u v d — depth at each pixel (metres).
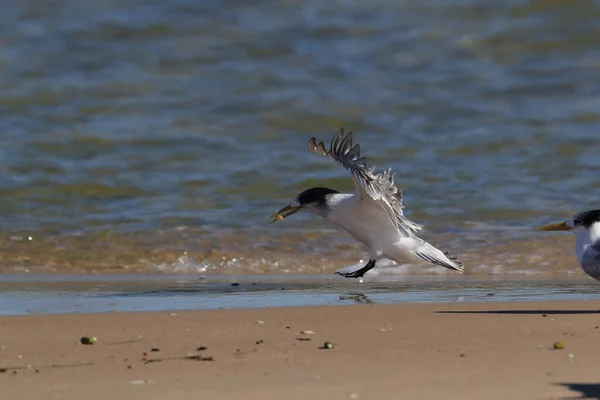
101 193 19.02
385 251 12.40
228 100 26.31
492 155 21.86
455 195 18.62
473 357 7.70
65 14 34.62
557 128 23.97
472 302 10.93
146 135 23.53
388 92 26.84
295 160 21.66
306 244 15.77
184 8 34.34
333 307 10.41
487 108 25.72
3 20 34.19
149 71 29.19
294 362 7.56
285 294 11.93
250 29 32.09
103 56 30.61
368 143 23.08
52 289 12.44
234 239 16.02
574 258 14.72
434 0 33.66
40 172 20.44
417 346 8.17
